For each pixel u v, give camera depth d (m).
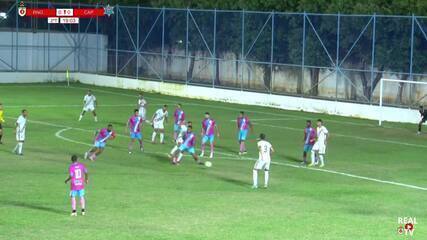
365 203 63.09
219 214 56.62
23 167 77.88
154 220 53.94
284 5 152.00
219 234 49.78
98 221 53.38
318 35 135.75
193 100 151.12
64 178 71.38
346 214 57.84
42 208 57.72
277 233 50.50
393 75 129.00
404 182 75.12
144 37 164.00
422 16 126.00
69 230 50.28
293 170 81.06
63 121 117.12
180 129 84.12
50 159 83.56
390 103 129.50
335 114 133.12
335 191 68.69
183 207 59.06
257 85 146.38
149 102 145.50
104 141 84.25
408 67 126.81
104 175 73.81
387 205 62.53
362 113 129.38
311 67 137.62
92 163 81.81
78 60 180.25
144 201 61.25
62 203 59.75
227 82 150.38
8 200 60.62
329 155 92.06
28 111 127.75
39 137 100.56
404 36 126.75
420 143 103.75
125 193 64.62
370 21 129.38
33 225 51.75
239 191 67.50
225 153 92.50
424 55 125.88
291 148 96.94
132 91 163.88
